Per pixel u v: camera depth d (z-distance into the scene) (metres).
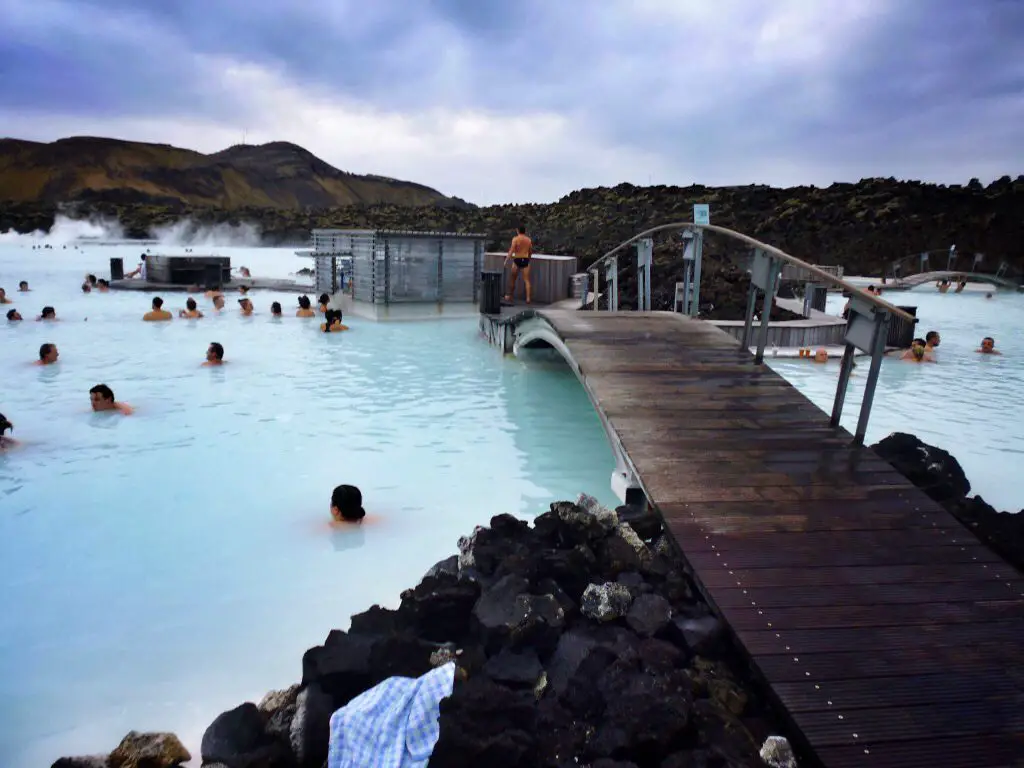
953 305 22.31
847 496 4.43
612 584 3.52
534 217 50.09
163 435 7.42
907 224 34.41
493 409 8.69
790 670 2.84
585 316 10.34
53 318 14.81
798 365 11.56
